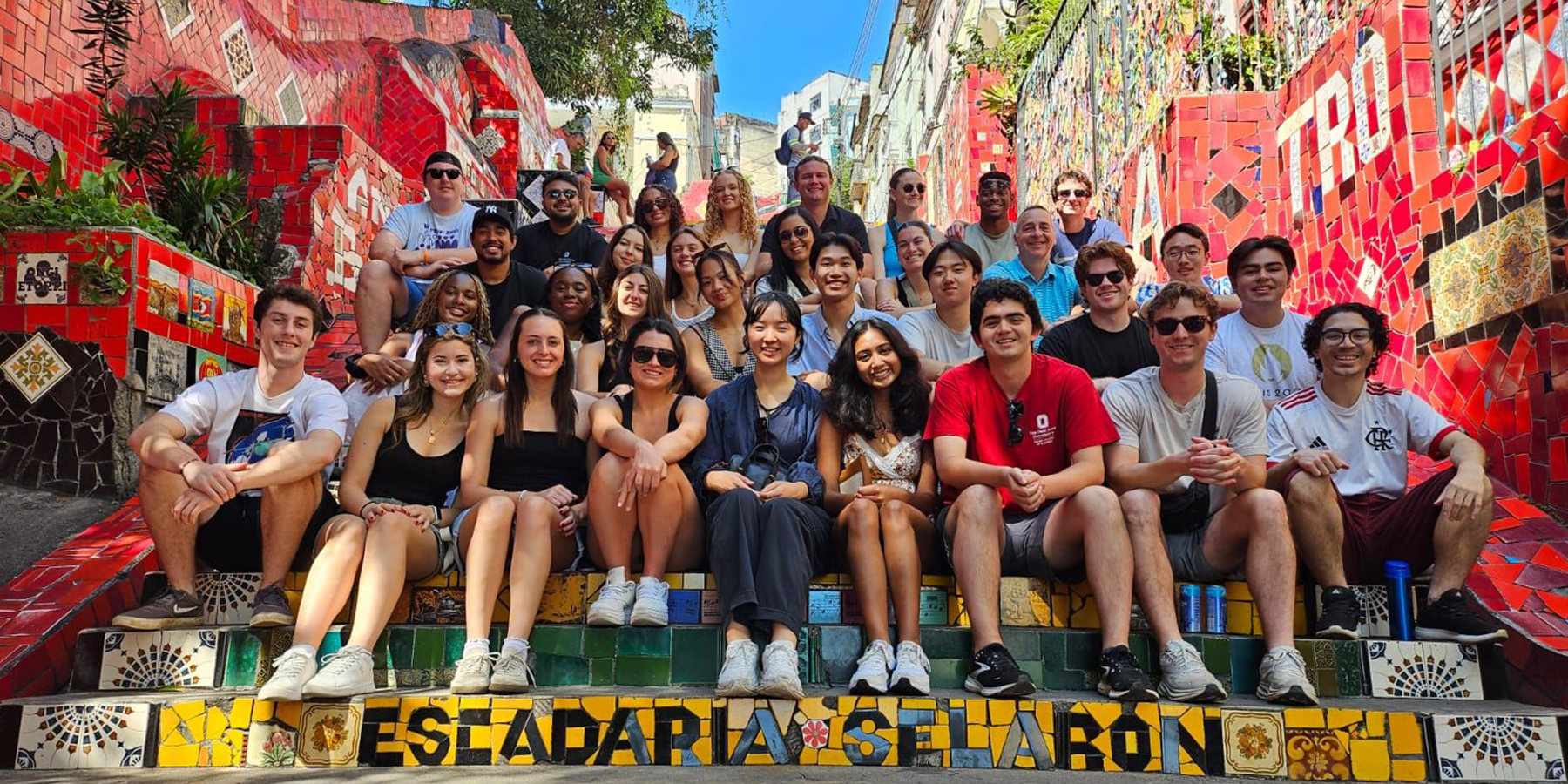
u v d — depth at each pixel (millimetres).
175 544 3660
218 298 5277
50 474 4516
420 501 3908
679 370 4047
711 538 3494
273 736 3180
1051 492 3529
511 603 3449
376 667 3506
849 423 3881
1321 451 3652
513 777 2936
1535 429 4195
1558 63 4254
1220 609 3607
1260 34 7176
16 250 4645
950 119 18547
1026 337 3729
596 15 17516
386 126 11234
